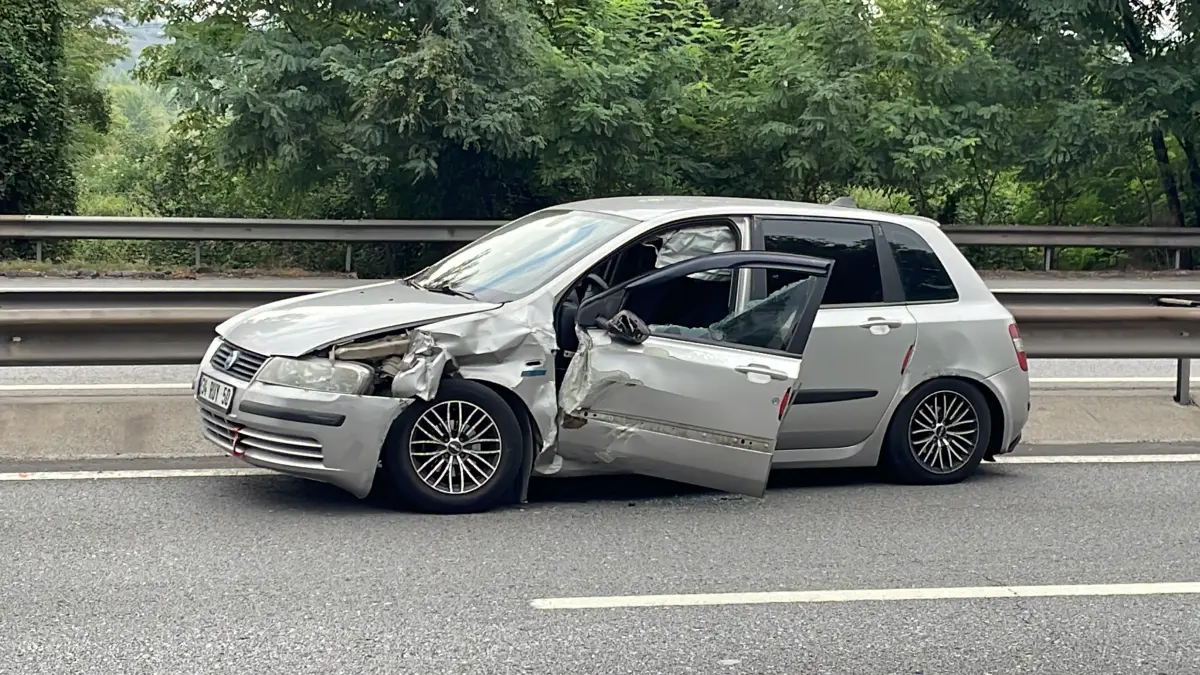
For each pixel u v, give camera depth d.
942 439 7.07
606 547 5.61
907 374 6.91
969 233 19.17
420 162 16.88
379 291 6.64
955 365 7.00
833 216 6.91
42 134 19.58
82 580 4.94
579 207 7.08
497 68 17.28
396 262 18.42
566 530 5.86
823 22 18.92
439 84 16.48
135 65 20.02
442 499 5.98
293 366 5.70
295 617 4.59
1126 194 21.94
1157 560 5.67
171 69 19.42
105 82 28.19
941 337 6.97
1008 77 19.38
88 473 6.65
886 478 7.18
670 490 6.72
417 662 4.21
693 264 6.15
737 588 5.10
